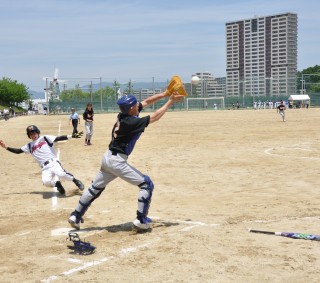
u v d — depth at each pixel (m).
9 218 7.61
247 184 10.16
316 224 6.68
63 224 7.12
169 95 6.59
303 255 5.29
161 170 12.46
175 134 25.52
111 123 40.25
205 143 19.91
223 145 18.89
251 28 145.50
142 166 13.26
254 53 147.38
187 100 81.88
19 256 5.59
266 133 24.72
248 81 98.38
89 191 6.59
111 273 4.88
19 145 21.83
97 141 22.25
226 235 6.16
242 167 12.67
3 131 34.09
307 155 14.89
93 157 15.92
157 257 5.34
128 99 6.33
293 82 99.69
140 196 6.39
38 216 7.71
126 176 6.39
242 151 16.53
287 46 140.50
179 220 7.07
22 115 91.38
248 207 7.88
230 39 151.88
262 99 91.12
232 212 7.55
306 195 8.80
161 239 6.05
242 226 6.61
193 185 10.18
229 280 4.58
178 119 44.72
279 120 38.62
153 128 31.34
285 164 13.00
